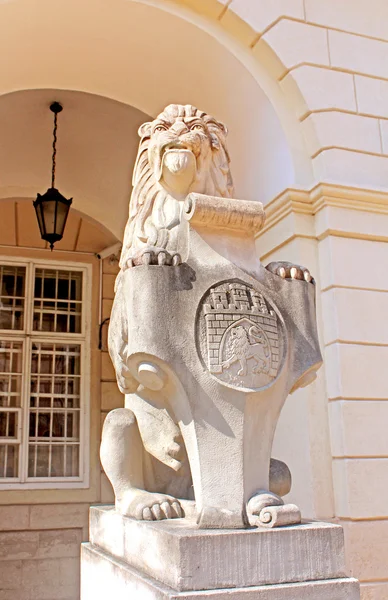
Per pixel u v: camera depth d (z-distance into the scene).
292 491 4.48
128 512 2.37
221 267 2.37
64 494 6.66
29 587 6.25
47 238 5.89
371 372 4.47
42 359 7.15
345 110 5.00
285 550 2.00
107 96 5.90
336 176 4.79
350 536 4.10
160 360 2.19
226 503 2.12
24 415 6.85
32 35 5.10
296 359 2.40
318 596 1.96
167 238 2.57
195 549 1.90
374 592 4.03
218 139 2.85
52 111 6.28
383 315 4.62
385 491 4.26
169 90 5.71
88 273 7.50
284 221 4.85
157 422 2.56
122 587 2.23
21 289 7.29
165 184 2.74
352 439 4.29
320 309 4.64
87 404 7.07
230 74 5.23
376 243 4.74
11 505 6.46
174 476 2.59
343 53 5.17
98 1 4.83
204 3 5.00
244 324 2.27
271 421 2.30
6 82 5.53
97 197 7.27
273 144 5.11
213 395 2.21
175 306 2.26
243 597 1.87
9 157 6.69
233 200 2.45
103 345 7.30
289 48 5.02
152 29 5.12
